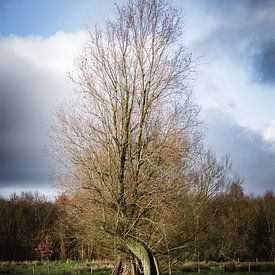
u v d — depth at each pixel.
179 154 21.75
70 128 21.36
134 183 20.48
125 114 21.45
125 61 22.09
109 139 21.02
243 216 70.94
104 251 23.34
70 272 45.59
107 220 19.95
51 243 63.31
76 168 21.09
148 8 22.67
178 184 21.88
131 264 21.80
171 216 22.05
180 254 24.77
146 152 21.02
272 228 74.88
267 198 79.25
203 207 24.12
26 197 77.38
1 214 73.00
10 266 53.66
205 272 50.31
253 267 55.59
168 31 22.64
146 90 22.06
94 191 20.52
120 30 22.42
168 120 22.11
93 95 21.72
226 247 60.78
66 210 21.83
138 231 19.70
